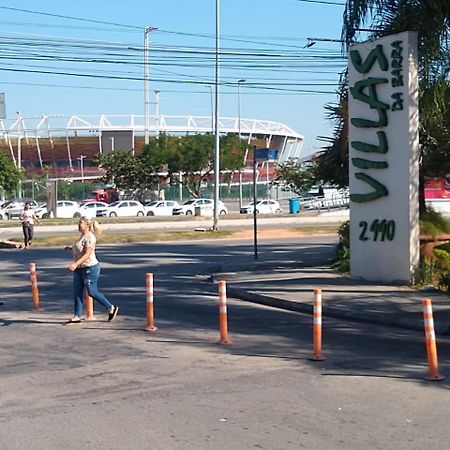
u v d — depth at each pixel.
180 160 76.50
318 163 24.30
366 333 12.90
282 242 36.28
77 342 11.80
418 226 18.03
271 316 14.88
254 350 11.14
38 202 82.19
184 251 31.72
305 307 15.58
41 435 6.98
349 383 9.00
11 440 6.84
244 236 40.06
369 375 9.45
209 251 31.55
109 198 85.88
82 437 6.90
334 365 10.06
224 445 6.63
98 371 9.70
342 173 23.42
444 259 18.84
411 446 6.58
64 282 20.95
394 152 18.06
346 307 15.02
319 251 29.86
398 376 9.38
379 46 18.25
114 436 6.92
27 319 14.27
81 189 96.56
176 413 7.69
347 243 23.55
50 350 11.16
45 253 31.20
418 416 7.55
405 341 12.08
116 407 7.93
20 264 26.42
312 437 6.85
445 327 12.97
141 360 10.38
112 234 39.72
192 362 10.23
